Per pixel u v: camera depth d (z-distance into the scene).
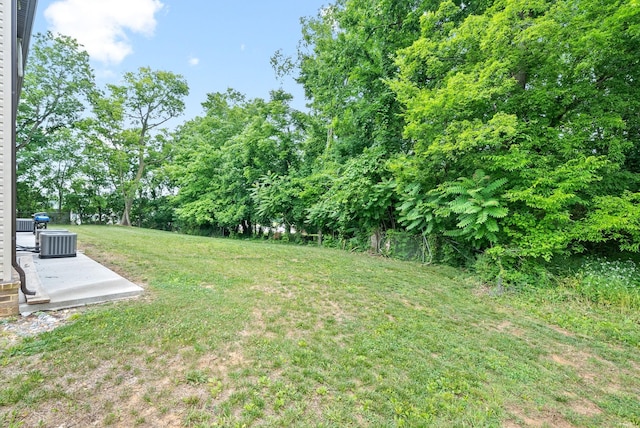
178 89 23.20
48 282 4.34
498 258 6.15
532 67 6.45
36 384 2.17
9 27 3.24
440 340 3.47
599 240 5.58
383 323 3.84
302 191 13.54
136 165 23.56
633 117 6.38
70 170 21.64
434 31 8.04
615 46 5.87
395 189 9.06
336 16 12.16
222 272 5.92
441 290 5.67
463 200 6.57
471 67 6.86
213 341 2.96
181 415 1.98
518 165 5.82
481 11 8.39
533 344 3.60
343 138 13.37
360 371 2.67
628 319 4.39
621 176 6.29
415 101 7.37
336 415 2.09
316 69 14.02
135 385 2.24
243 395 2.21
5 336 2.84
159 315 3.46
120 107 21.09
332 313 4.07
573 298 5.16
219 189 18.39
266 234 16.94
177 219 21.39
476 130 6.19
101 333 2.96
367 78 11.80
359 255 9.85
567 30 5.76
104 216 24.02
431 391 2.48
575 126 6.16
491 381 2.73
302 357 2.82
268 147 15.66
